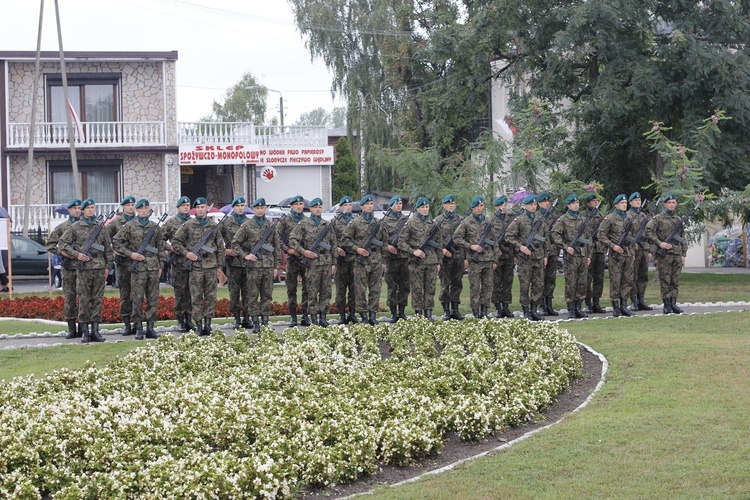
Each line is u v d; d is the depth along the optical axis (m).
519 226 20.36
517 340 15.83
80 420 10.55
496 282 20.88
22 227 39.88
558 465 9.23
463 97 32.78
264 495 8.67
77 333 19.38
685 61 27.50
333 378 13.16
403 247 19.84
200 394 11.71
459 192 29.38
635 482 8.59
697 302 23.27
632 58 27.94
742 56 27.55
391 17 52.03
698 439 9.83
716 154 27.06
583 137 30.25
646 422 10.61
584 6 27.53
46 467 9.38
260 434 10.27
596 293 21.64
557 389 12.68
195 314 19.00
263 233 19.33
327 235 19.70
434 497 8.49
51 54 39.59
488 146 29.39
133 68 41.00
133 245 18.70
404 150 32.03
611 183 30.27
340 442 9.84
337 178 55.53
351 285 20.41
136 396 12.05
